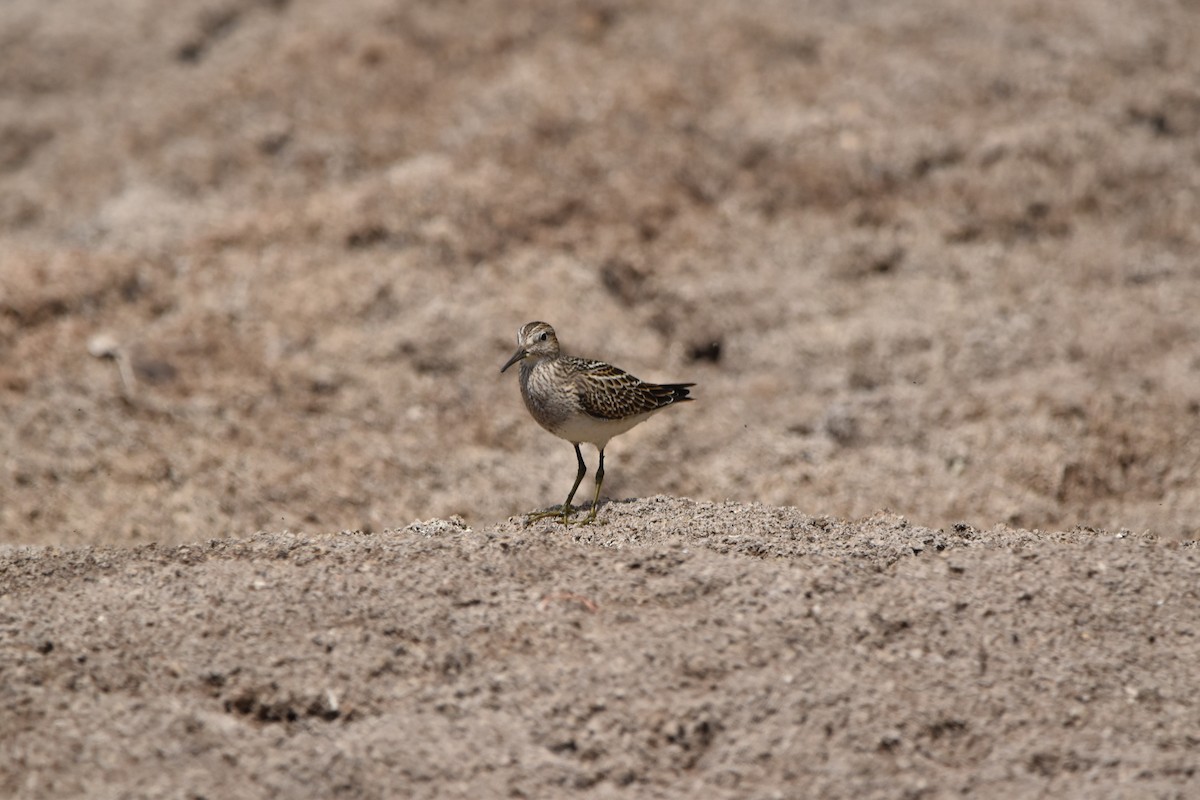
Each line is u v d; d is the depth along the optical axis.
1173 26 24.44
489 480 15.74
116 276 18.95
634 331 18.38
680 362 18.19
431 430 16.70
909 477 15.62
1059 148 21.14
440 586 9.43
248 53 25.86
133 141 24.02
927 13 24.91
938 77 22.95
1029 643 8.88
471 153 21.58
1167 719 8.30
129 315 18.41
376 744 8.09
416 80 24.00
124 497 15.27
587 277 19.05
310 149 22.81
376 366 17.61
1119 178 20.77
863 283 19.28
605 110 22.23
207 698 8.45
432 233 19.67
